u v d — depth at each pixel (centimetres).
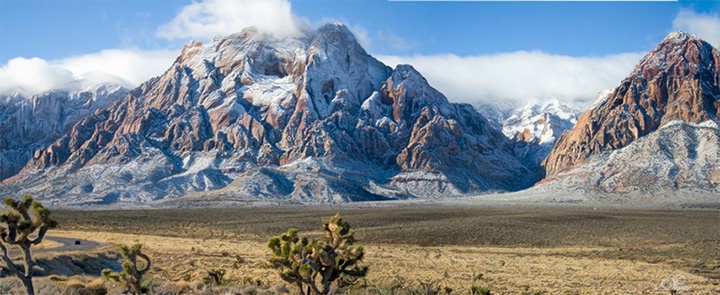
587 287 5731
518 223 14250
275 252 2773
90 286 3659
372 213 18562
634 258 8431
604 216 16688
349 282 4275
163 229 13112
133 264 3350
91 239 9662
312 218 16175
